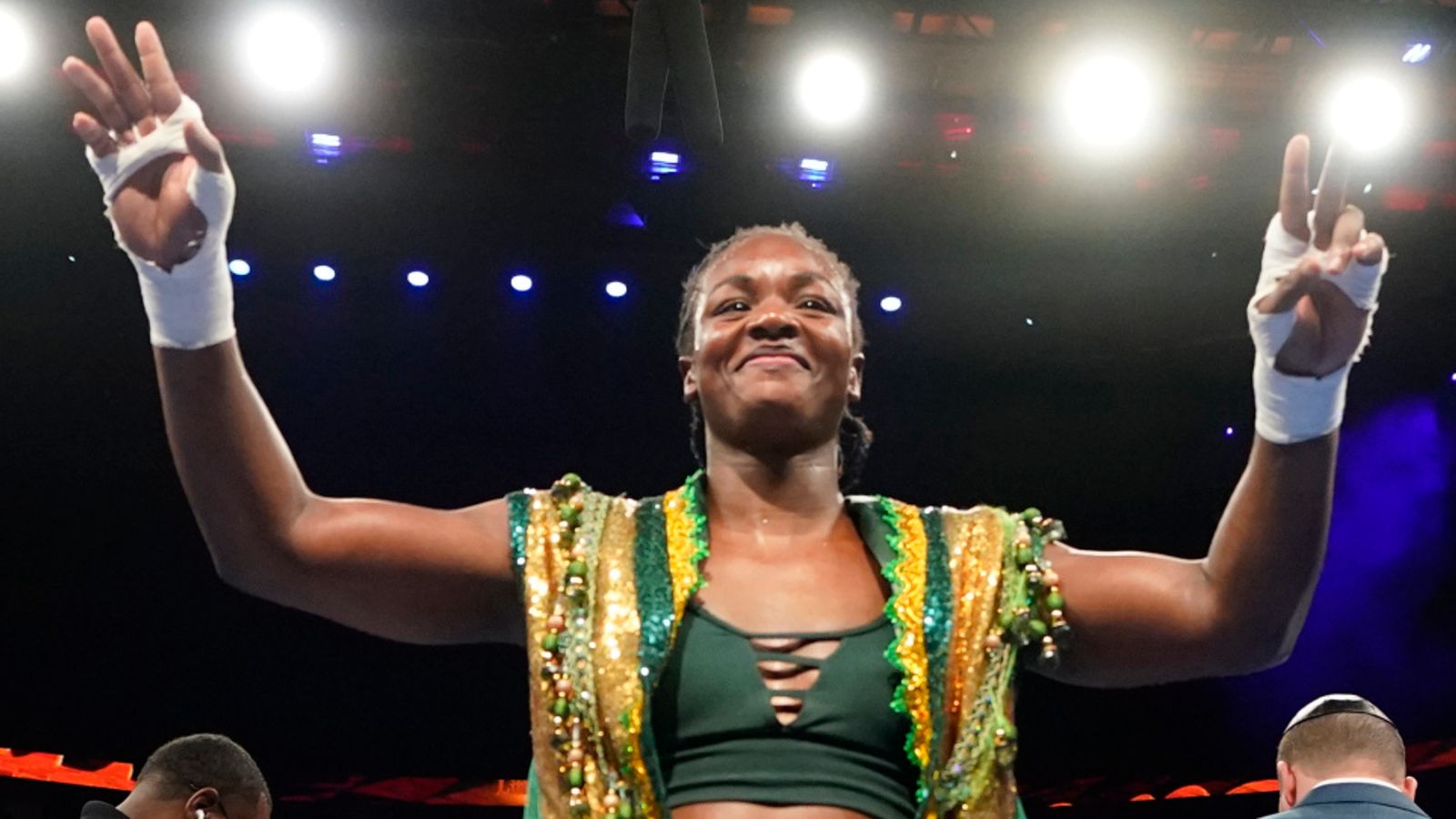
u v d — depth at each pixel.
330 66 7.33
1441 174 7.93
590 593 1.74
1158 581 1.80
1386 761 3.04
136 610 9.07
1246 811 9.03
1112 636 1.82
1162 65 7.30
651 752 1.63
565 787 1.65
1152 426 9.61
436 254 8.84
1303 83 7.42
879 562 1.83
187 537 9.20
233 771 3.50
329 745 9.08
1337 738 3.07
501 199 8.39
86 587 9.06
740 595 1.77
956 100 7.68
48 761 8.76
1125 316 9.20
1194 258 8.71
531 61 7.48
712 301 2.00
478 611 1.84
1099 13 7.10
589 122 7.78
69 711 8.88
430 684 9.25
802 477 1.92
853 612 1.76
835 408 1.94
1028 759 9.24
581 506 1.83
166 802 3.43
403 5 7.19
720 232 8.22
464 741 9.16
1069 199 8.36
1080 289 9.05
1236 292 8.85
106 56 1.66
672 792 1.64
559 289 9.14
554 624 1.71
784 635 1.72
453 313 9.17
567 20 7.31
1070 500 9.70
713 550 1.84
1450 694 9.05
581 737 1.66
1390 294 8.90
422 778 9.08
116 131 1.68
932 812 1.64
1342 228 1.62
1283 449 1.68
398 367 9.31
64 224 8.55
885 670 1.71
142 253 1.65
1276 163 7.89
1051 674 1.89
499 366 9.38
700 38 3.93
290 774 9.00
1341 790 2.97
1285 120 7.61
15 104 7.52
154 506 9.20
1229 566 1.73
